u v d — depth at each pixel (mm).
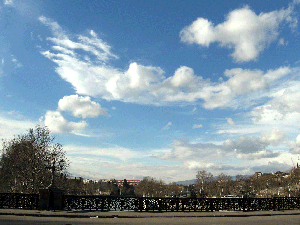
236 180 155750
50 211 19844
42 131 54781
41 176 49812
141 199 22188
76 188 71125
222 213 21734
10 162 54594
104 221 16109
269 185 144875
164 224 15031
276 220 18219
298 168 113125
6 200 21734
